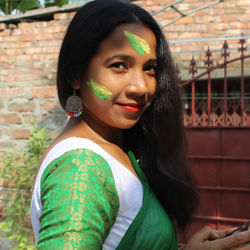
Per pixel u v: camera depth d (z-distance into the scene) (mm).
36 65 3482
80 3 3389
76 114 788
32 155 2898
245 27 3494
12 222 2789
